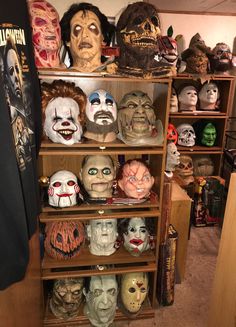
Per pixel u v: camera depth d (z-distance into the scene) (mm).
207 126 3262
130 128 1540
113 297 1666
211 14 3273
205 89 3172
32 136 1212
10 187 764
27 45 1131
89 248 1791
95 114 1505
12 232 802
